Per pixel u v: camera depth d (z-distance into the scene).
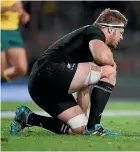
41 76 19.06
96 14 75.00
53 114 19.30
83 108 19.75
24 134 19.64
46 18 74.31
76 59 19.25
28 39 71.62
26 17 20.92
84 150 15.55
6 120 27.48
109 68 19.38
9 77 21.11
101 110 19.55
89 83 19.08
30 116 19.64
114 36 19.88
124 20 20.00
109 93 19.58
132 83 65.81
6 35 20.67
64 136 18.88
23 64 20.83
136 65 72.50
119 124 25.73
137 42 74.31
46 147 16.11
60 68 18.89
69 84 18.88
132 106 43.56
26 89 62.94
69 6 76.81
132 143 17.09
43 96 19.14
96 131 19.34
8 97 53.53
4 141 17.39
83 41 19.30
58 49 19.45
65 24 75.25
